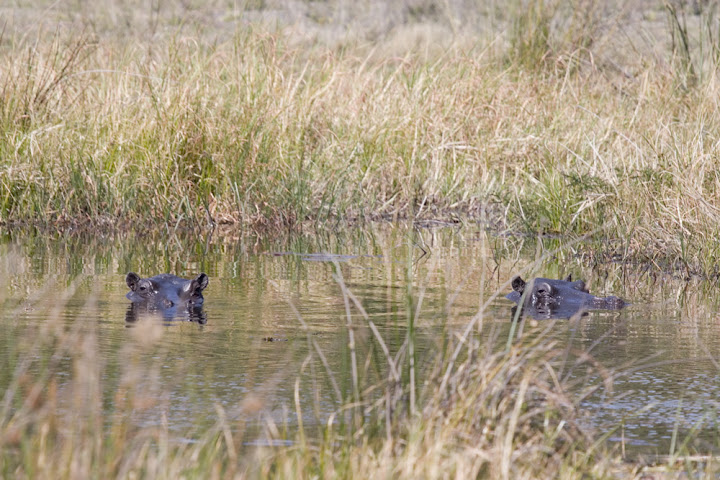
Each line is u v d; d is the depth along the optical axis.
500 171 64.88
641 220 50.16
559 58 75.19
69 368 27.08
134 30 78.38
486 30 82.50
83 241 51.31
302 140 63.19
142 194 57.81
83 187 57.25
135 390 25.23
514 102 70.25
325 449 20.62
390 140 65.44
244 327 32.28
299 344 29.97
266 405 24.45
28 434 21.83
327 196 61.06
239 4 92.56
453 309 35.84
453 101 68.50
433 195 64.19
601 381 27.02
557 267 46.34
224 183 58.56
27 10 86.81
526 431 22.42
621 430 23.55
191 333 31.36
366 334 31.34
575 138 64.62
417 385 25.20
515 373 25.03
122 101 62.03
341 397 24.44
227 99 62.31
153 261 45.56
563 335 32.00
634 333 32.56
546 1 81.81
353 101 67.31
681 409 24.97
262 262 45.88
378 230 57.00
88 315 33.84
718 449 22.53
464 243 52.69
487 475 20.94
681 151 52.56
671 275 45.00
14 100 59.91
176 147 58.78
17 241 50.66
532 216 57.81
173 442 21.75
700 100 64.69
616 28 82.81
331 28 103.25
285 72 70.62
